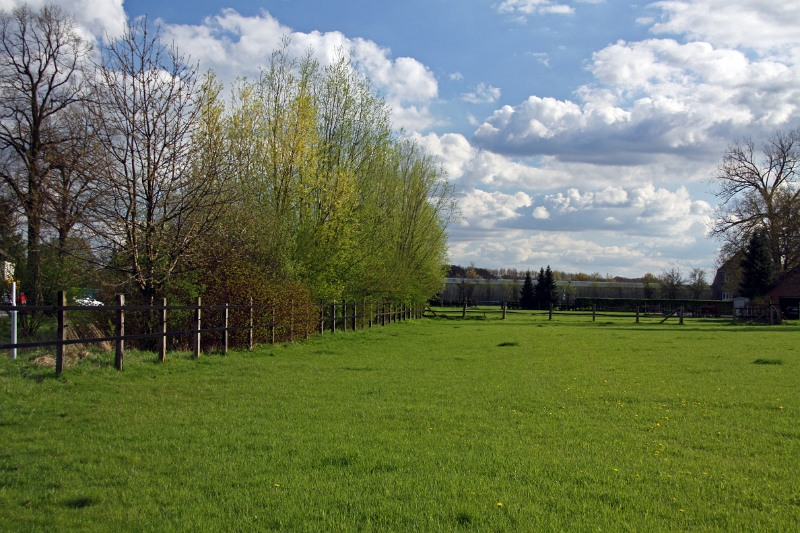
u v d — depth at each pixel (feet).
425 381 40.75
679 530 15.31
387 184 107.24
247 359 50.39
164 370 41.65
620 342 81.30
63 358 37.24
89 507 16.17
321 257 80.38
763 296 178.60
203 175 56.44
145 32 53.21
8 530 14.52
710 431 26.76
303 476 19.13
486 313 200.54
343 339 77.82
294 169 78.95
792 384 41.34
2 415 26.48
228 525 15.11
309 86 88.22
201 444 22.70
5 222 76.13
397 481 18.72
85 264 56.13
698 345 76.48
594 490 18.31
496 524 15.40
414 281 132.26
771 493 18.35
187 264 57.52
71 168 56.49
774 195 192.03
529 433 25.86
